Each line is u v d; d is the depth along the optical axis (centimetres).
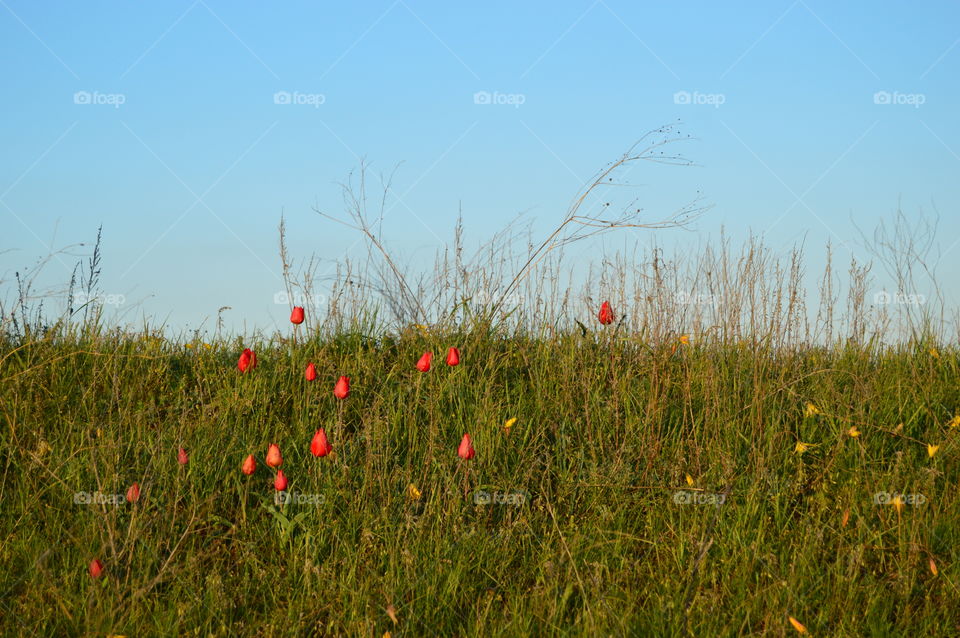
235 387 575
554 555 408
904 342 648
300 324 625
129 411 530
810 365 617
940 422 530
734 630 354
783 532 430
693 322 659
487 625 365
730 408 544
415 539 412
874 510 441
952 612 371
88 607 361
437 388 571
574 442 526
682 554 411
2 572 397
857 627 360
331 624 363
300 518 432
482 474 480
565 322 670
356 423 551
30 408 529
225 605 377
